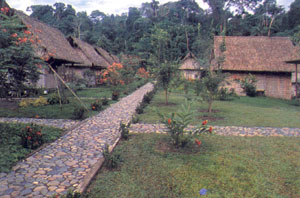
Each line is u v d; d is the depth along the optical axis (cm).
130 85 3088
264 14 5947
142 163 517
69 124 873
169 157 550
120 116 1049
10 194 384
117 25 9206
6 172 458
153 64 1478
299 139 711
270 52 2342
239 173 470
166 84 1427
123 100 1653
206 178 449
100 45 6588
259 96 2238
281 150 605
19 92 784
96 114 1087
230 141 681
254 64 2239
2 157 510
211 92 1118
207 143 660
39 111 1108
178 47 4631
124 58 3659
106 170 484
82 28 8106
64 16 8375
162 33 1633
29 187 407
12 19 743
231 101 1770
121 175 462
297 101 1947
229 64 2231
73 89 1945
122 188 414
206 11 6644
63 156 550
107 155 509
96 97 1769
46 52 1638
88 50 3055
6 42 660
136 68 4131
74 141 662
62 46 2147
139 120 959
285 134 781
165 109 1246
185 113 613
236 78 2261
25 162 511
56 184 420
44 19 7750
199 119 1015
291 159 544
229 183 431
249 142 673
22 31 730
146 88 2847
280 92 2242
